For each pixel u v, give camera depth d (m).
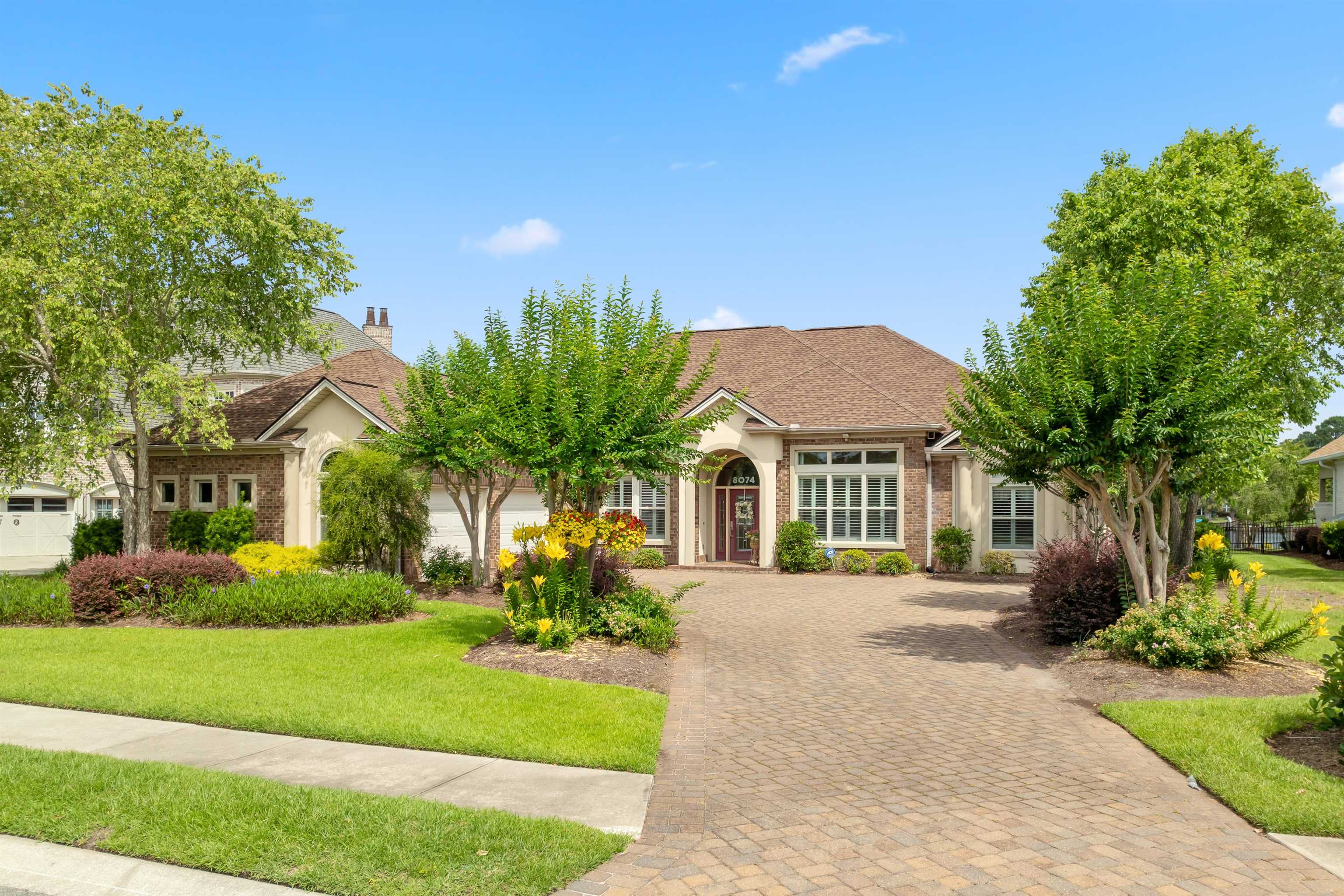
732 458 26.83
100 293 19.23
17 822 5.71
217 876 5.05
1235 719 8.48
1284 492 47.78
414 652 11.69
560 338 12.20
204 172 20.36
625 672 10.77
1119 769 7.46
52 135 19.72
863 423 24.33
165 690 9.55
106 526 24.64
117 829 5.59
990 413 12.16
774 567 24.98
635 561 25.42
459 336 14.38
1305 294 24.52
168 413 21.02
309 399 22.89
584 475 12.02
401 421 21.92
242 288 22.25
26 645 12.29
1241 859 5.49
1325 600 18.44
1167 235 18.20
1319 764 7.24
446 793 6.46
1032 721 9.08
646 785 6.76
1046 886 5.07
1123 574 12.74
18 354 19.88
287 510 23.22
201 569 15.47
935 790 6.88
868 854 5.56
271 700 9.07
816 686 10.67
